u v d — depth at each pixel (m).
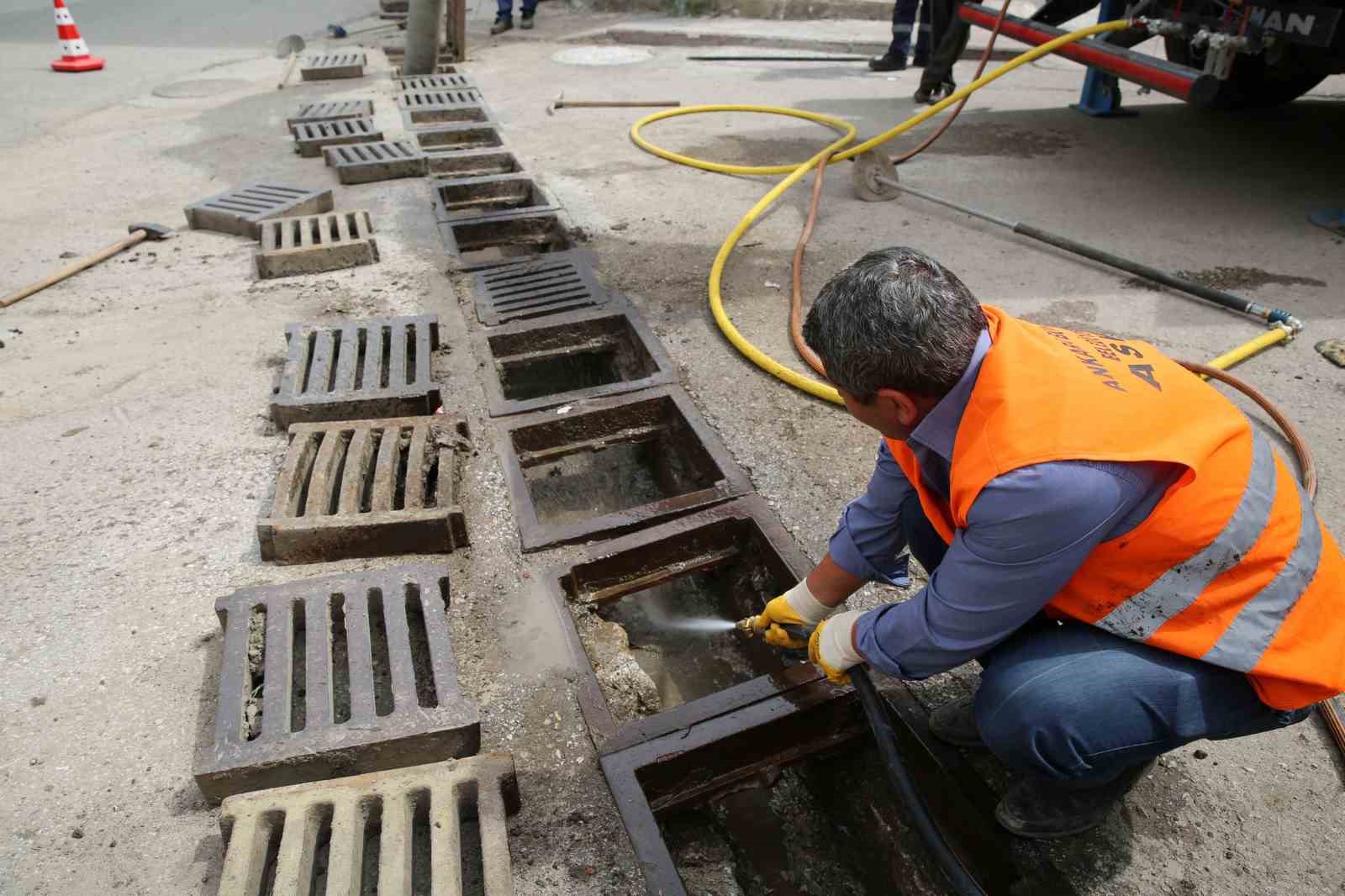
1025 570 1.39
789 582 2.37
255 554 2.44
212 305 3.78
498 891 1.57
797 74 8.05
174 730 1.95
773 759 2.05
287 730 1.81
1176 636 1.46
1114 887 1.71
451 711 1.85
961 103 4.94
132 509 2.61
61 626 2.21
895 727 2.03
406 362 3.20
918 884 1.86
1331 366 3.28
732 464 2.80
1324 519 2.53
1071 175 5.30
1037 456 1.32
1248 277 3.97
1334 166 5.36
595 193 5.06
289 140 6.05
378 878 1.58
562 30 9.67
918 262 1.40
